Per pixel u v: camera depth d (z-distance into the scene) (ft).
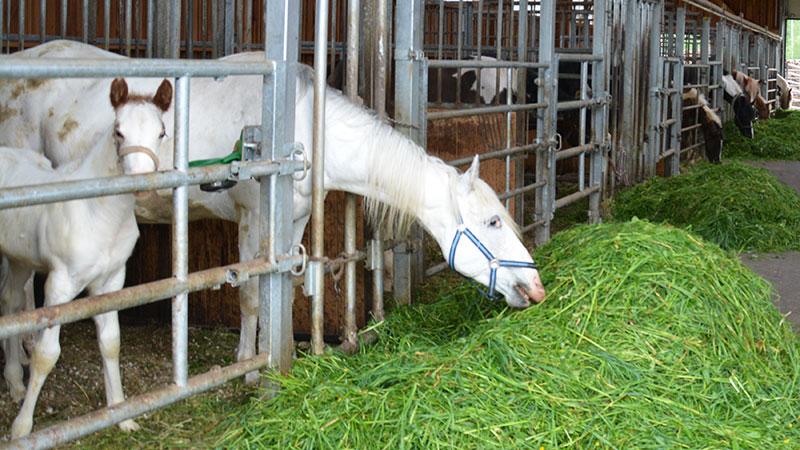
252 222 11.36
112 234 9.39
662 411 9.03
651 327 10.28
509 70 16.53
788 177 34.96
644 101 29.09
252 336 11.60
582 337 9.98
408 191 10.58
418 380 9.07
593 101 21.89
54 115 12.71
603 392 9.02
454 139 17.94
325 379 9.78
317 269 10.53
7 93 13.19
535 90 27.14
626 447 8.31
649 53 30.07
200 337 14.08
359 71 13.51
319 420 8.68
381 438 8.40
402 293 13.57
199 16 22.20
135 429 9.69
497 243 10.65
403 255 13.46
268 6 9.19
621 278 10.92
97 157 9.30
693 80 40.45
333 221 13.42
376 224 12.26
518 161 18.11
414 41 13.01
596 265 11.28
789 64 96.37
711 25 60.23
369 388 9.17
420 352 9.93
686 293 10.73
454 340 11.56
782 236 21.88
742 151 43.24
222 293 14.37
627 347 9.96
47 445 6.81
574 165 30.01
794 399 9.94
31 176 9.84
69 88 12.75
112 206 9.23
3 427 10.00
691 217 23.35
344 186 11.05
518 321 10.37
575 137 29.63
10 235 9.83
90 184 7.09
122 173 8.51
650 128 30.37
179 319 8.28
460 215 10.65
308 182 11.00
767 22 69.46
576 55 20.63
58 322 6.97
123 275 9.95
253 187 11.10
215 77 8.35
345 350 11.45
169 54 14.40
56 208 9.16
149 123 8.54
